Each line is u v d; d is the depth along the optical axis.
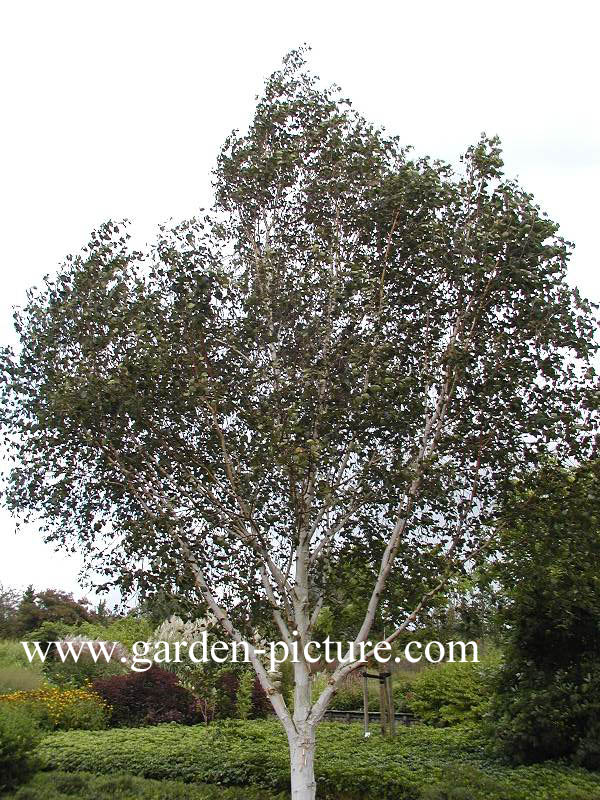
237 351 7.63
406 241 7.80
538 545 6.86
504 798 7.04
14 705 12.61
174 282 7.84
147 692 14.96
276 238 8.89
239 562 7.38
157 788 8.57
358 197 8.39
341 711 16.02
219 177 9.26
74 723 13.55
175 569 7.18
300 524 7.04
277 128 9.00
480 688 12.10
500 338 7.17
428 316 7.73
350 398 7.04
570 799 6.96
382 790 7.66
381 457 7.23
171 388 7.58
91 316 7.74
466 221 7.62
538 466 6.93
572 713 8.69
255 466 7.02
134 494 7.77
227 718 14.53
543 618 9.42
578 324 6.77
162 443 7.72
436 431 7.27
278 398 7.13
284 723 6.77
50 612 29.36
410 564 7.22
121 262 8.09
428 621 7.09
